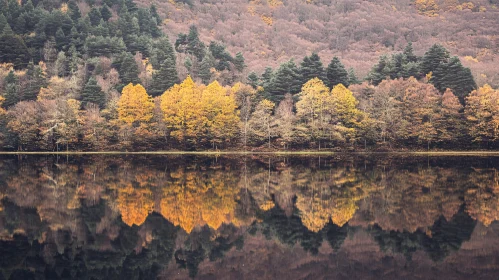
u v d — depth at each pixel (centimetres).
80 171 5997
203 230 2792
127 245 2494
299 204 3534
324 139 10712
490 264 2147
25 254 2314
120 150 11038
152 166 6919
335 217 3095
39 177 5228
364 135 10794
